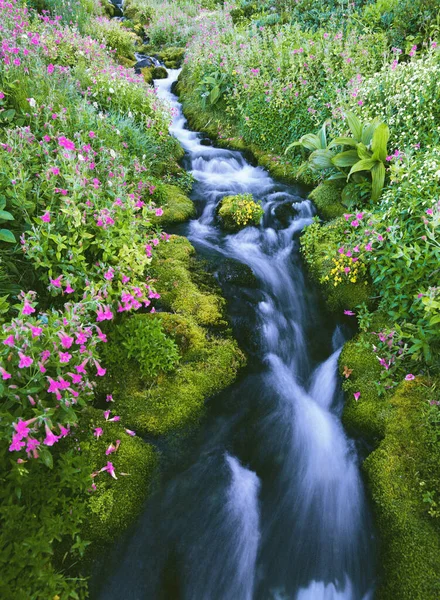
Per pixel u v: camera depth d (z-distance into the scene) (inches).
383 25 305.9
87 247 129.9
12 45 207.0
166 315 141.7
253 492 114.4
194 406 123.0
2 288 115.3
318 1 382.6
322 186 219.3
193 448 117.3
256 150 277.4
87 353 99.1
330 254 172.2
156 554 97.6
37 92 185.2
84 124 184.5
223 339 145.2
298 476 120.0
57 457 100.4
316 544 107.0
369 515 105.8
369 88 221.0
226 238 199.2
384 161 188.5
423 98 188.7
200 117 327.0
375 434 120.6
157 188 209.0
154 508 103.3
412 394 122.3
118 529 96.2
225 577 99.7
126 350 127.3
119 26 484.7
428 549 92.7
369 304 157.8
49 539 85.3
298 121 258.7
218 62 337.4
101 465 103.1
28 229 125.3
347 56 269.6
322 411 138.2
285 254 194.1
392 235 142.1
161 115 263.6
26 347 85.8
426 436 111.2
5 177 127.3
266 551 105.0
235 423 128.0
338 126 224.1
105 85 248.5
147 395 122.2
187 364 133.6
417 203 144.6
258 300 167.0
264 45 325.7
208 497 109.6
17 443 76.7
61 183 139.4
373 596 94.7
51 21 328.2
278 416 133.6
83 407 110.0
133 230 138.6
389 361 131.6
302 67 278.2
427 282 136.3
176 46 506.0
